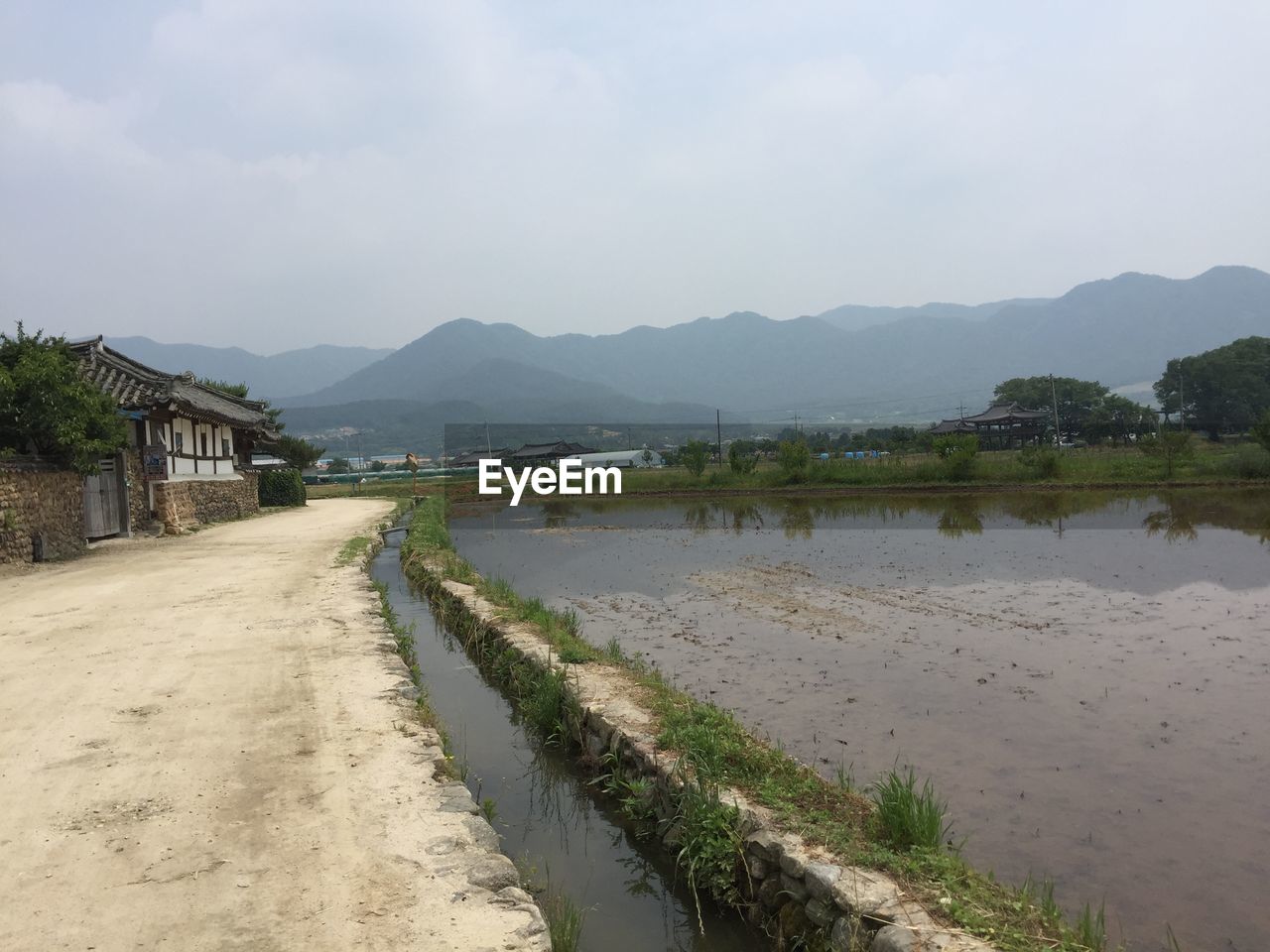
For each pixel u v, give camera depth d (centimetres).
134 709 602
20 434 1466
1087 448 6200
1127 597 1080
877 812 402
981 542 1716
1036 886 387
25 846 386
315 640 837
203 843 391
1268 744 564
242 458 3244
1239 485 2955
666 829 462
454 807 439
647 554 1742
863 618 1005
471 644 966
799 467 3872
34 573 1348
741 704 671
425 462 10744
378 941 311
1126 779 509
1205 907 371
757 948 372
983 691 693
